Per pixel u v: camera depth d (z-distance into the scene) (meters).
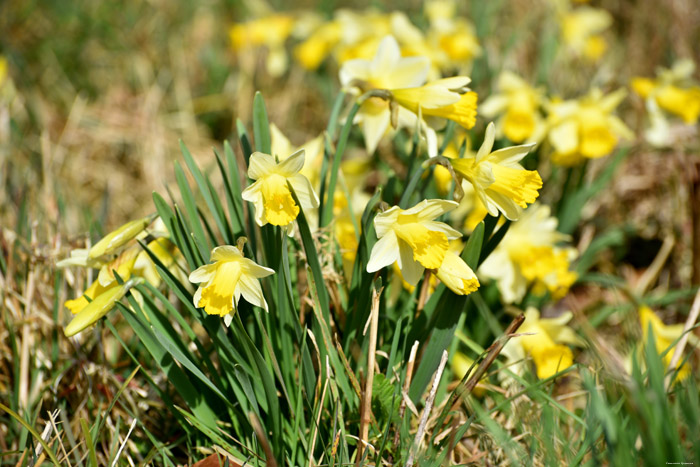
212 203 1.34
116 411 1.37
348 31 1.76
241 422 1.32
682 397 1.28
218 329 1.30
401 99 1.36
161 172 1.84
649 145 1.70
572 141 1.53
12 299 1.42
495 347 1.30
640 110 1.73
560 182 1.63
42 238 1.50
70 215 1.62
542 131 1.55
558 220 1.55
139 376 1.40
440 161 1.30
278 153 1.41
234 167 1.33
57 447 1.34
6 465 1.34
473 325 1.45
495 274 1.47
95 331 1.38
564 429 1.37
